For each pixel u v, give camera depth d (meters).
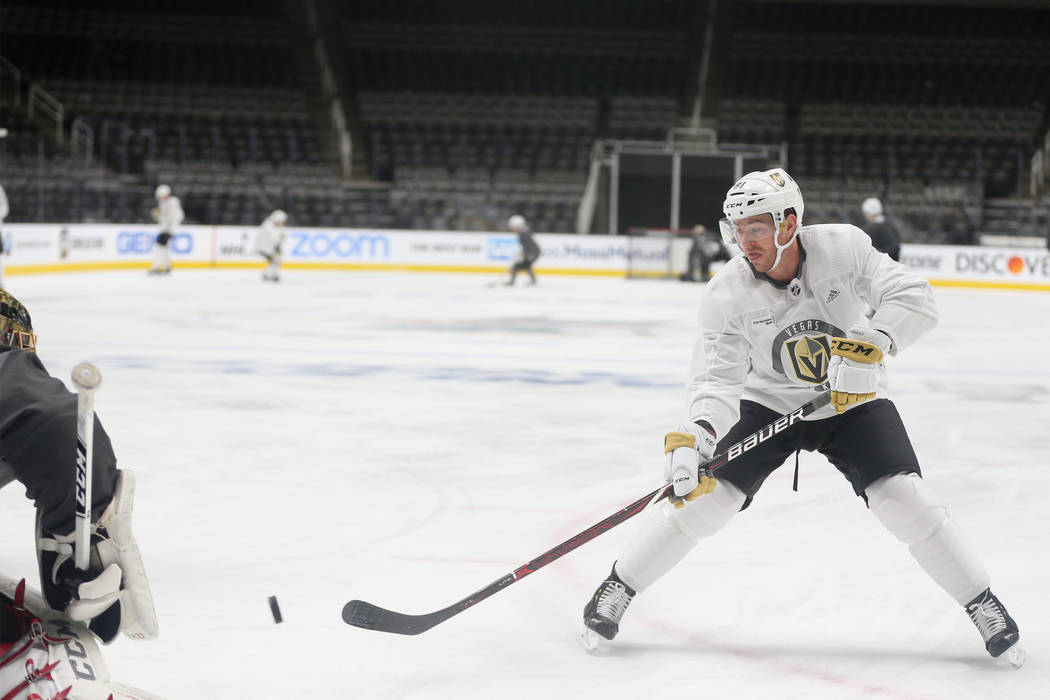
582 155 32.41
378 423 7.49
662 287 24.05
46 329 13.15
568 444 6.87
